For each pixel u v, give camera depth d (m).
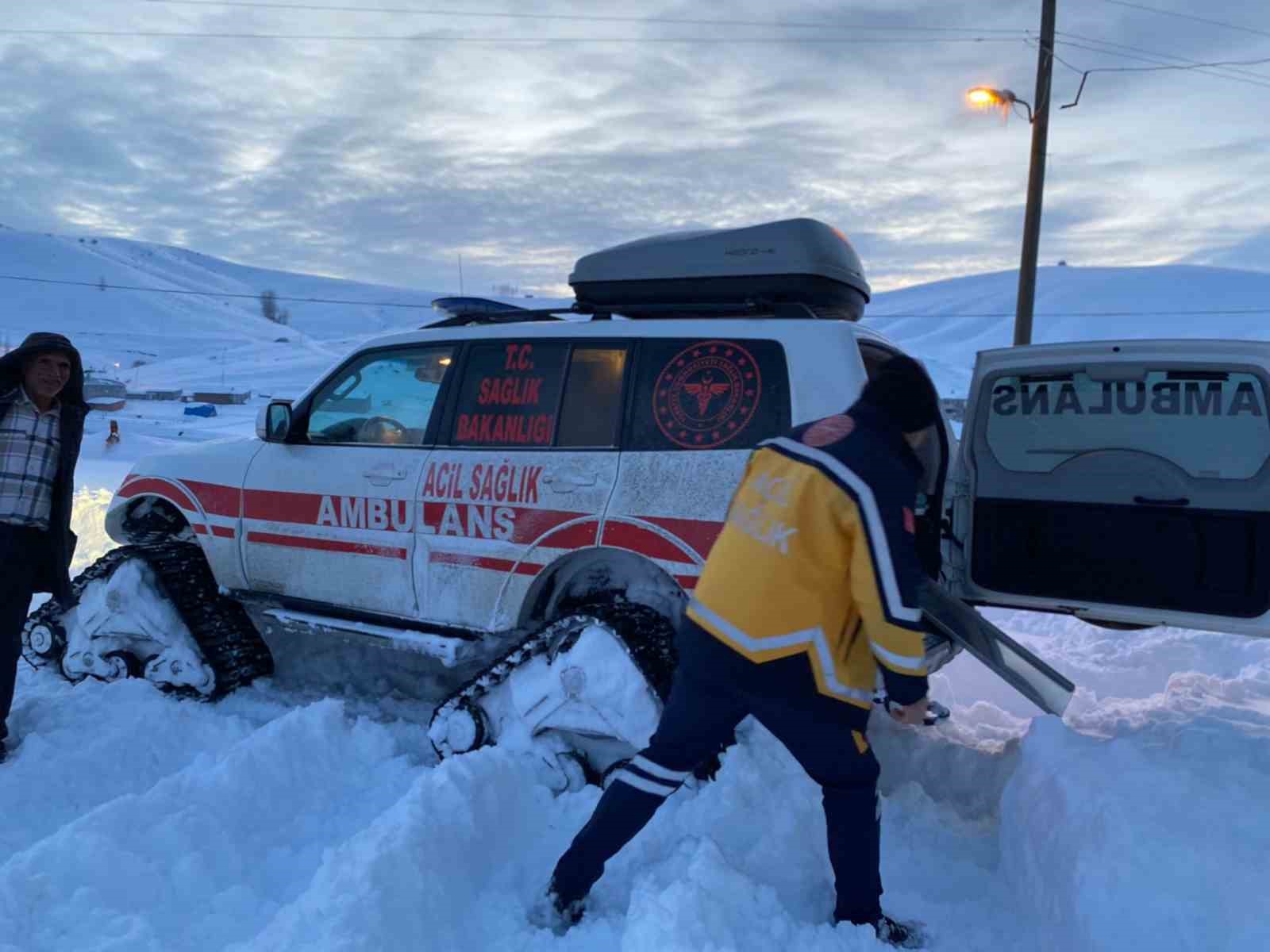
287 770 3.65
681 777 2.83
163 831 3.13
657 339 3.93
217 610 4.98
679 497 3.70
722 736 2.81
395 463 4.40
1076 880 2.67
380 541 4.39
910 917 2.97
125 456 30.12
